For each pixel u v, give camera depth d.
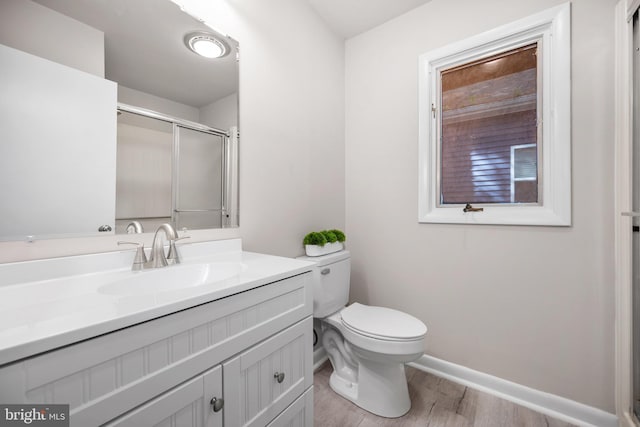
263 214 1.48
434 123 1.76
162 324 0.59
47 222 0.82
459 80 1.68
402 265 1.87
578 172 1.31
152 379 0.57
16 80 0.77
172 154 1.12
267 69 1.49
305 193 1.76
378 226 1.98
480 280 1.58
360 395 1.41
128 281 0.85
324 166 1.93
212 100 1.25
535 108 1.45
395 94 1.90
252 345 0.80
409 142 1.84
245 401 0.78
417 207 1.81
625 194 1.17
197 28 1.20
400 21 1.88
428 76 1.75
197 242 1.19
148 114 1.05
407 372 1.73
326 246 1.68
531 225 1.42
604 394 1.26
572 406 1.32
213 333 0.70
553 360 1.38
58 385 0.46
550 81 1.39
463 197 1.68
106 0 0.95
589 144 1.29
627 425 1.13
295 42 1.68
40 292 0.71
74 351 0.48
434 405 1.43
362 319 1.43
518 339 1.47
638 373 1.12
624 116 1.18
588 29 1.29
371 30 2.02
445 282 1.70
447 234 1.70
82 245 0.89
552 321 1.38
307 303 1.03
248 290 0.79
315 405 1.43
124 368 0.53
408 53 1.84
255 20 1.43
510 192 1.53
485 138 1.60
